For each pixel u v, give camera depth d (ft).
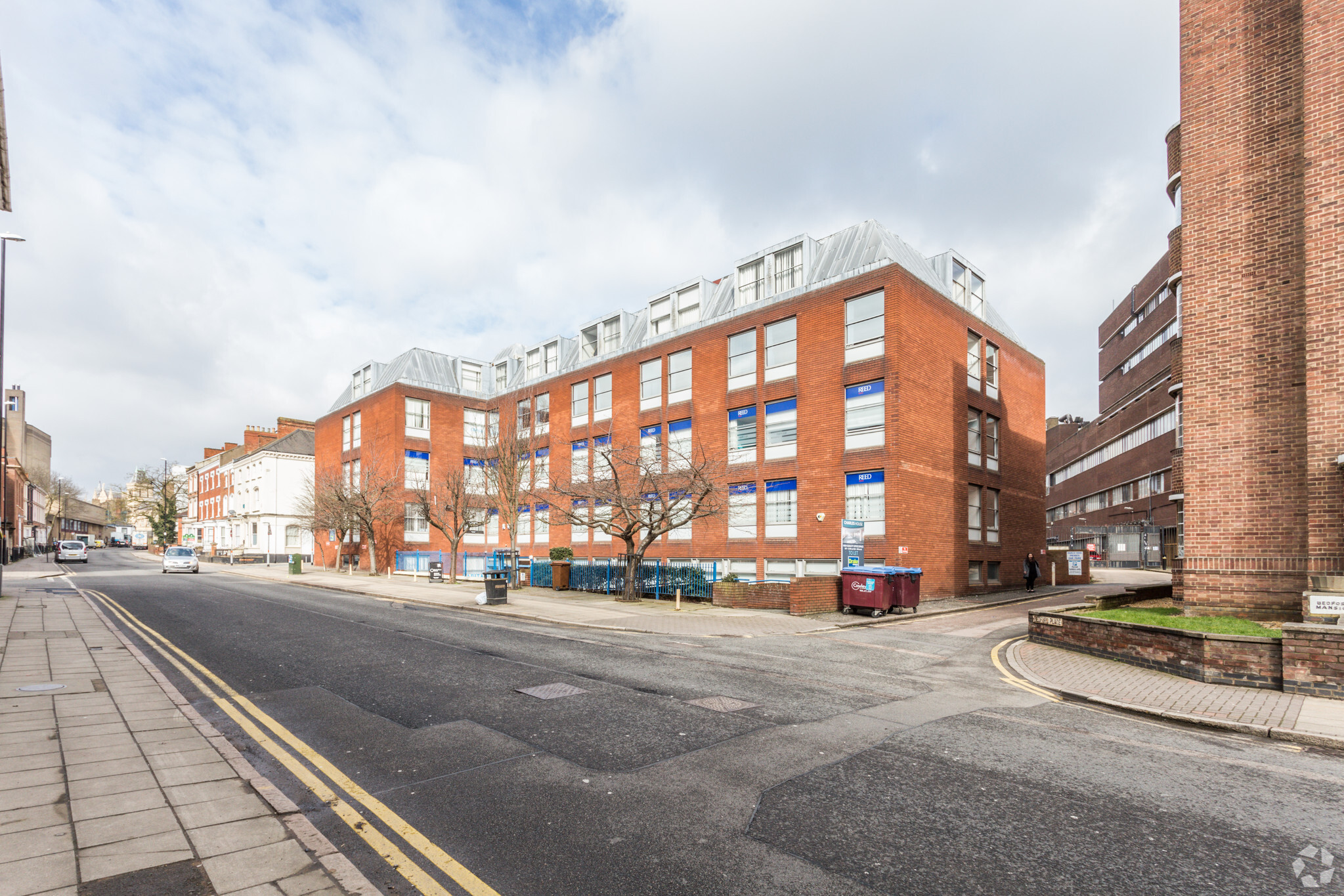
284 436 189.16
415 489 123.44
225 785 16.92
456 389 142.92
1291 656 28.55
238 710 25.31
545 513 118.62
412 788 17.61
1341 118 36.11
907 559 72.59
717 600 68.49
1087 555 109.60
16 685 27.81
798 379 82.74
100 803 15.56
